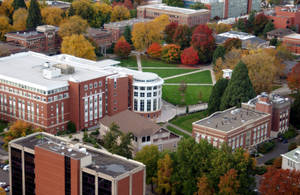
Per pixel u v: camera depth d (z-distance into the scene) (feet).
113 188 651.66
